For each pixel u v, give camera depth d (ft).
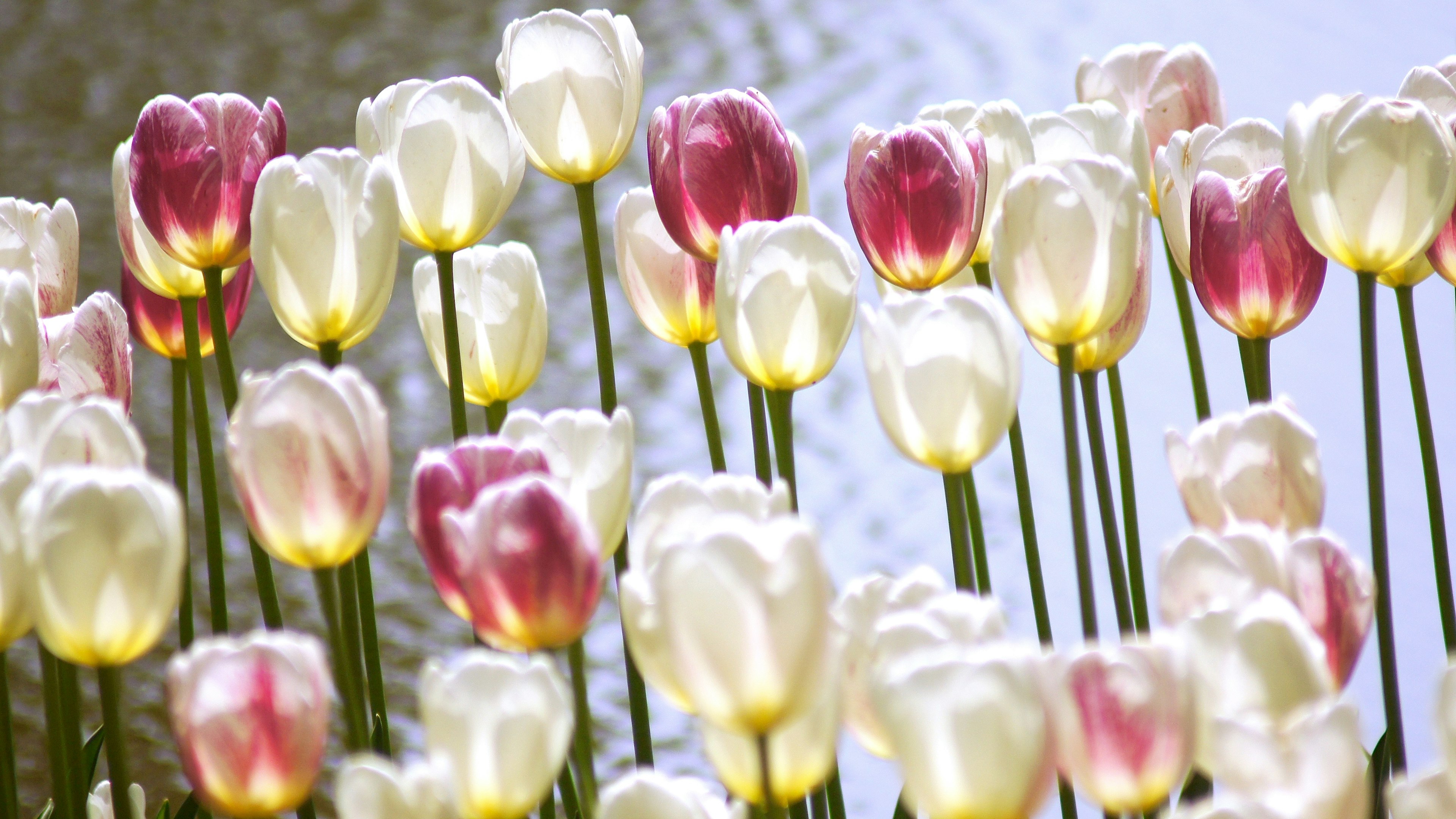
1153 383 24.77
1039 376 26.81
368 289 7.93
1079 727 7.23
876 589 7.48
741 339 7.85
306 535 7.47
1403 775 7.79
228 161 8.03
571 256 34.35
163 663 20.56
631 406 27.40
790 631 7.22
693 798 7.33
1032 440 24.71
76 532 7.38
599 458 7.60
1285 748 7.16
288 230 7.88
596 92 8.26
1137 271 8.01
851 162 8.18
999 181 8.38
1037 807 7.19
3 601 7.47
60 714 7.63
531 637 7.42
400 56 48.88
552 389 28.12
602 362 8.34
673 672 7.39
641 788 7.29
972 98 41.22
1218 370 25.08
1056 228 7.69
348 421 7.47
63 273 8.30
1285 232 8.06
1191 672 7.23
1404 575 18.78
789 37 49.75
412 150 8.14
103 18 54.08
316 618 21.65
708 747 7.41
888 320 7.62
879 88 43.47
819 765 7.40
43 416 7.58
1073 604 18.67
